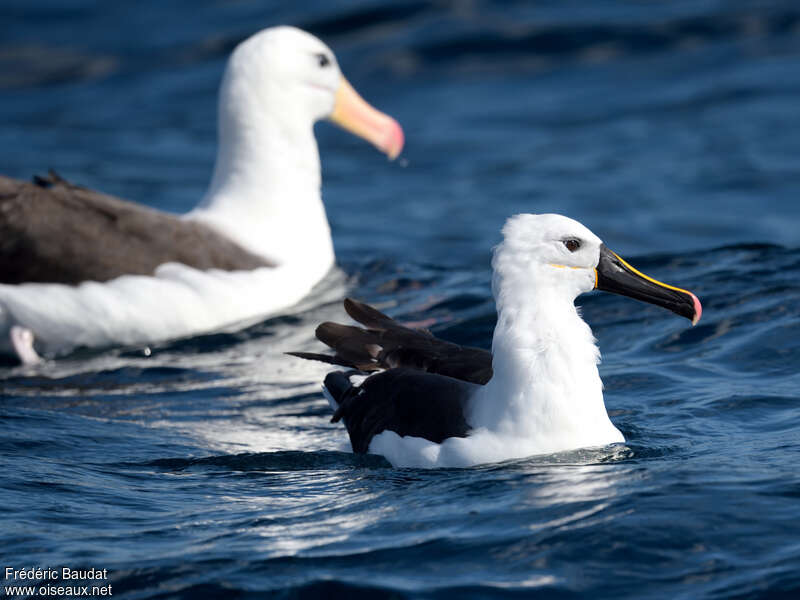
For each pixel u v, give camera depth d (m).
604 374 11.55
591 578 6.81
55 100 28.47
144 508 8.42
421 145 24.34
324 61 15.67
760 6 30.48
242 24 32.19
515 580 6.84
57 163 23.12
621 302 13.79
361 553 7.29
